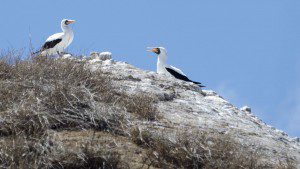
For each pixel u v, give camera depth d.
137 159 14.62
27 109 15.08
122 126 15.71
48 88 16.34
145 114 17.17
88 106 16.12
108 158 13.88
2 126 14.71
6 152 13.45
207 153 15.01
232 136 17.27
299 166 16.67
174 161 14.91
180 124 17.42
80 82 17.28
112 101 17.31
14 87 16.66
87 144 14.01
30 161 13.49
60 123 15.47
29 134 14.55
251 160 15.31
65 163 13.64
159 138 15.22
